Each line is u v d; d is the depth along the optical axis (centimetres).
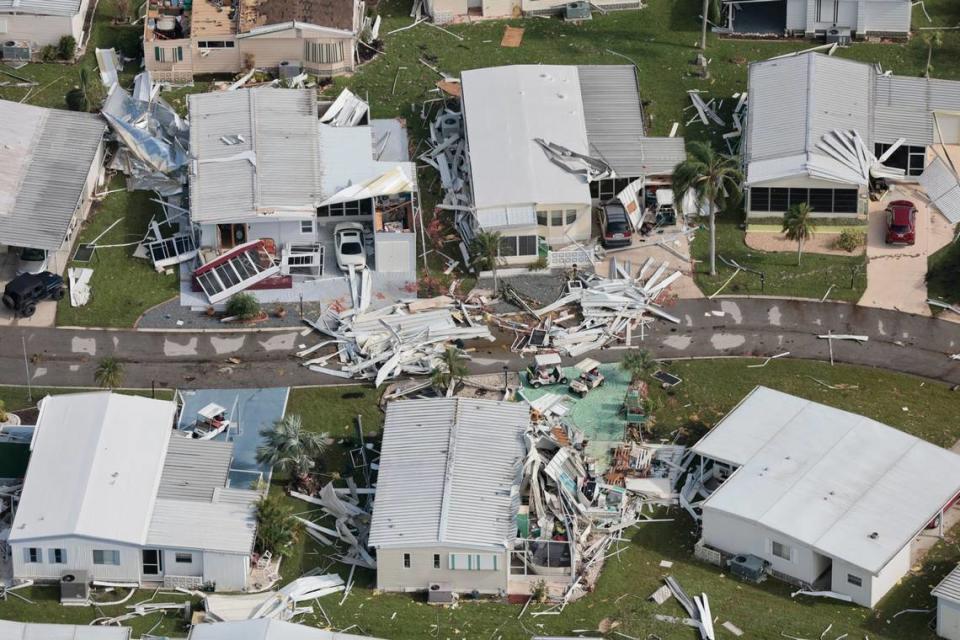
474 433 18462
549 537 17900
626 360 19688
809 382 19988
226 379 19925
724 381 19988
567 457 18562
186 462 18250
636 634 16900
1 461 18388
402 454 18250
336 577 17600
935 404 19738
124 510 17538
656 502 18500
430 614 17162
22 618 17038
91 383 19838
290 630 16275
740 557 17650
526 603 17312
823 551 17162
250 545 17438
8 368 19950
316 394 19750
